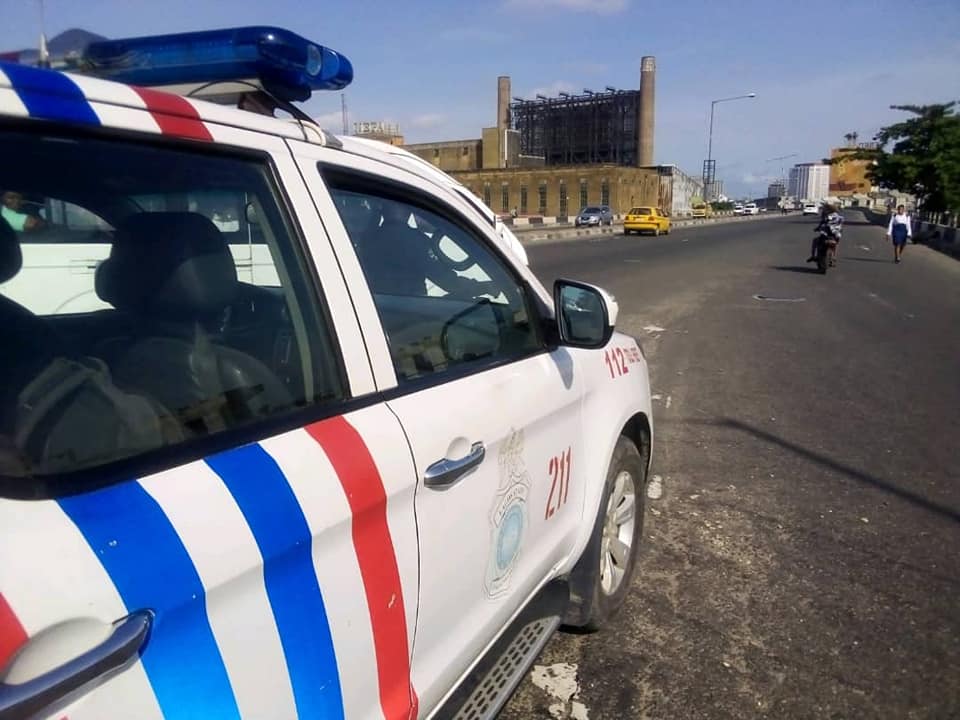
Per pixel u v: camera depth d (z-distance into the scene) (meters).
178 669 1.28
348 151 2.06
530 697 3.03
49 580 1.13
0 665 1.04
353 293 1.89
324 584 1.59
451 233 2.48
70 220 1.73
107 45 1.89
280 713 1.49
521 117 126.81
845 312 13.18
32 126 1.36
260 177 1.76
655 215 43.69
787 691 3.09
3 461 1.23
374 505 1.72
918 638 3.45
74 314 1.83
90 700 1.15
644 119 114.00
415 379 2.08
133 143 1.52
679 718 2.93
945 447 5.98
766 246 33.44
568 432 2.81
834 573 4.01
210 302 1.76
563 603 2.93
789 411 6.96
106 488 1.31
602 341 2.95
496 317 2.60
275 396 1.70
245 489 1.47
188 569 1.31
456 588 2.08
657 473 5.38
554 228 48.88
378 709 1.78
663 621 3.56
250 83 1.91
